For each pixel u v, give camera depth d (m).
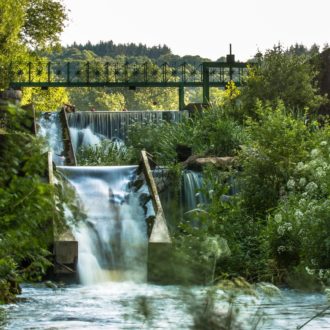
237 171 33.75
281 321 15.23
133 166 35.66
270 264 26.55
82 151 46.81
